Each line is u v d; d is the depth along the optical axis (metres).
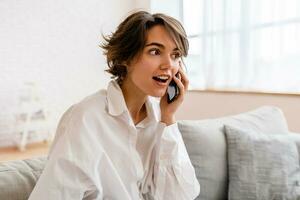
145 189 1.05
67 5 3.92
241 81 2.83
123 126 0.95
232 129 1.57
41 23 3.78
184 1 3.37
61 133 0.90
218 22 2.98
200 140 1.50
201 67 3.21
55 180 0.78
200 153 1.48
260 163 1.48
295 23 2.39
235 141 1.53
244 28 2.76
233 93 2.88
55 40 3.88
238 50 2.83
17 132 3.55
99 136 0.89
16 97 3.66
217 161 1.50
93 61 4.15
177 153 1.06
